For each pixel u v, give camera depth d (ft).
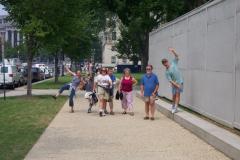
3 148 37.68
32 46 93.76
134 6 132.57
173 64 56.39
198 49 56.80
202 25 55.06
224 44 46.11
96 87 63.46
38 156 34.86
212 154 35.53
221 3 47.60
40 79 191.62
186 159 33.78
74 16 93.97
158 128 49.24
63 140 41.86
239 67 41.42
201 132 42.37
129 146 38.91
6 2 94.02
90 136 44.09
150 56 98.99
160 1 128.06
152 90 56.95
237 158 32.65
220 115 47.03
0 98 92.58
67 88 81.20
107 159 33.86
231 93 43.60
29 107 72.13
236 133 40.60
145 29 141.69
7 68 137.28
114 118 58.59
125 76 63.72
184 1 126.62
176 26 70.59
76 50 172.45
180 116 52.01
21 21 93.61
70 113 64.18
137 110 68.54
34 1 89.61
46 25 90.74
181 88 56.59
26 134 44.96
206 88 52.65
